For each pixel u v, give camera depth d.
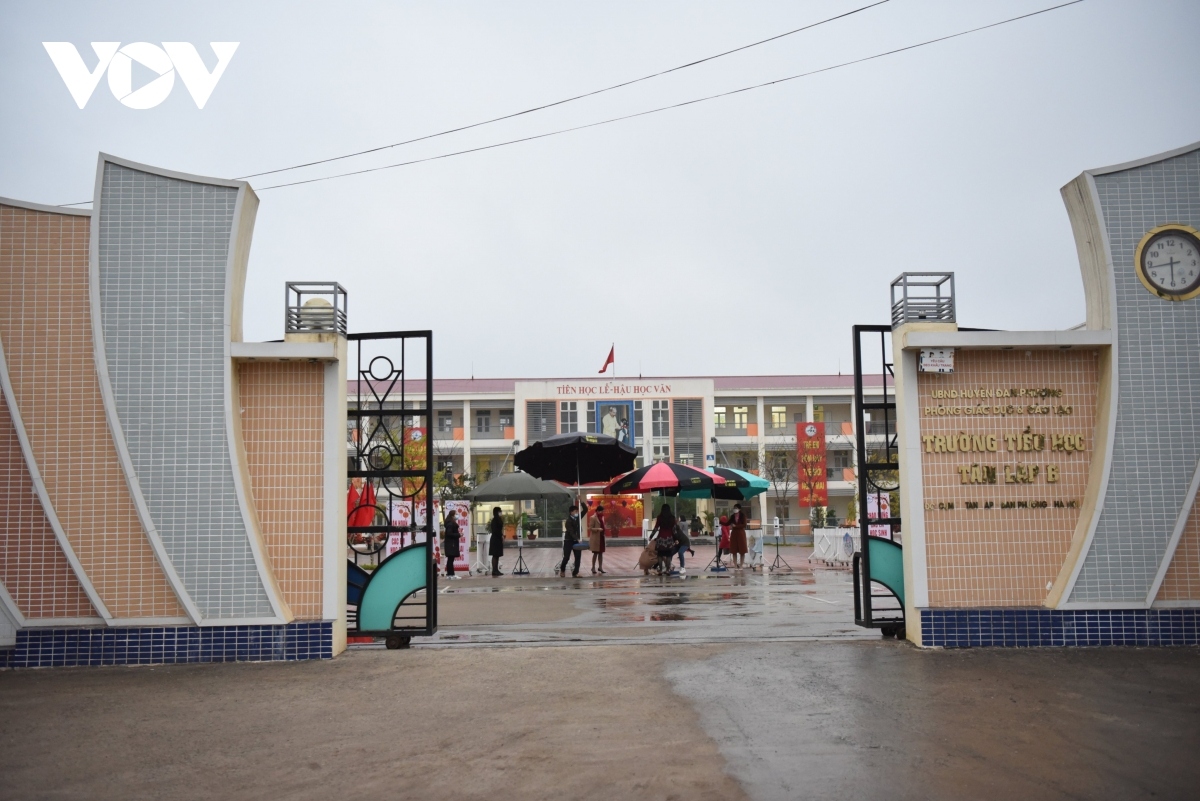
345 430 9.30
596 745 5.68
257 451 8.88
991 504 9.03
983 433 9.10
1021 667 7.91
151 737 6.04
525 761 5.40
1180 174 9.13
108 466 8.64
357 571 9.75
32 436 8.61
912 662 8.13
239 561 8.64
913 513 9.02
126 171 8.85
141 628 8.54
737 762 5.30
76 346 8.70
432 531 9.50
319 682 7.64
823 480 46.62
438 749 5.68
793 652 8.65
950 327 9.15
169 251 8.80
